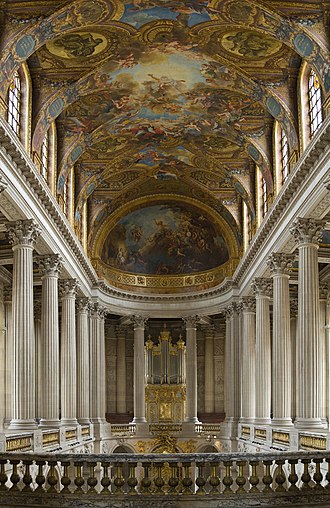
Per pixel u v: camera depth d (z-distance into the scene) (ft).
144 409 159.12
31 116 92.43
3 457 46.42
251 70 94.22
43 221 96.99
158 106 109.60
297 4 75.51
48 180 106.22
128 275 161.38
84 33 85.46
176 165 138.10
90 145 115.75
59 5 75.72
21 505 45.09
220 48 90.89
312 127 91.40
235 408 146.00
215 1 78.59
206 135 120.88
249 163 128.98
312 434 79.41
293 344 151.23
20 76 90.94
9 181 79.15
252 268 129.90
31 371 86.12
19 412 85.10
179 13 82.33
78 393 137.49
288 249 106.42
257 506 44.47
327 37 76.13
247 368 140.46
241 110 108.17
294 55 90.68
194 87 102.78
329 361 132.87
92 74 94.89
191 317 160.97
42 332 105.81
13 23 75.82
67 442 109.91
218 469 48.47
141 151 129.18
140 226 160.56
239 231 146.10
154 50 91.91
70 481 45.34
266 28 81.61
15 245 88.22
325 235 110.01
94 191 144.66
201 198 152.76
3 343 130.41
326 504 45.16
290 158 96.53
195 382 160.15
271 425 106.52
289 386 106.32
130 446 154.40
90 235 146.30
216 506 44.11
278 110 96.73
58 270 107.86
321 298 134.72
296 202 92.22
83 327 140.05
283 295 107.55
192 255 161.99
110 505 44.27
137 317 160.76
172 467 45.06
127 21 83.66
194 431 156.76
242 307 145.79
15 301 86.84
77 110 107.24
